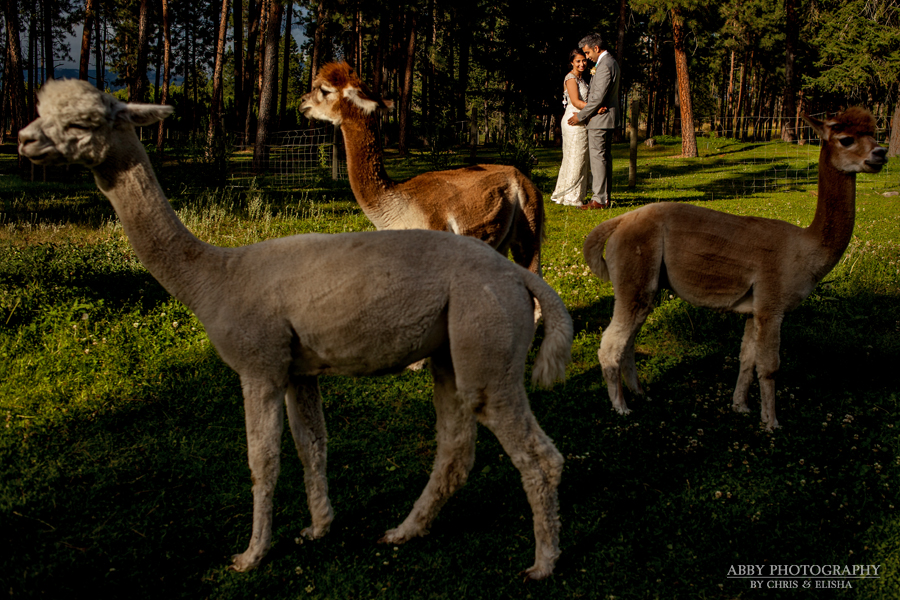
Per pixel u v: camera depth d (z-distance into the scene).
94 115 3.02
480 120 54.28
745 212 13.50
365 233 3.41
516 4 38.31
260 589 3.37
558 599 3.32
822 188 4.80
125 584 3.35
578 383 5.87
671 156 31.97
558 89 40.69
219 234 10.76
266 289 3.24
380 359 3.33
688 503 4.08
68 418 4.93
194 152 17.55
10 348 5.90
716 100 64.19
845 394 5.55
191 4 51.53
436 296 3.22
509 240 6.54
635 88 49.38
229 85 67.75
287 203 14.23
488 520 3.97
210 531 3.80
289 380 3.57
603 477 4.39
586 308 7.64
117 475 4.26
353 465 4.53
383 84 35.50
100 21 46.62
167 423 4.94
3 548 3.54
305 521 3.93
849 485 4.24
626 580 3.45
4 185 17.62
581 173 14.16
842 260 9.38
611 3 40.94
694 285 5.14
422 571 3.52
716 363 6.31
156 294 7.59
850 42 29.42
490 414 3.27
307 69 54.94
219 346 3.27
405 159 28.11
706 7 30.70
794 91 36.84
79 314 6.62
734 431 4.97
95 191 17.08
